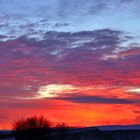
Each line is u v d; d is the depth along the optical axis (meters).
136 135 71.12
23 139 58.88
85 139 62.72
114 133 68.81
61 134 60.03
